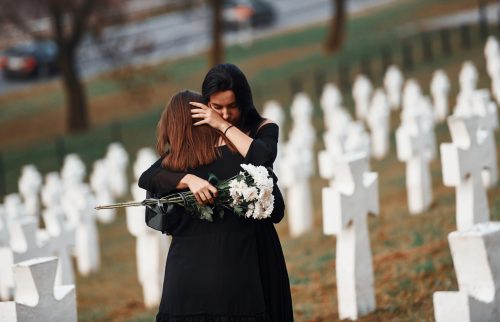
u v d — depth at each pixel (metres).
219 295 5.83
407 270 9.56
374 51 43.22
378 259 10.36
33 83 50.50
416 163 13.27
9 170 33.19
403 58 36.31
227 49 53.78
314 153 23.12
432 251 10.04
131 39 50.59
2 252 9.36
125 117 41.62
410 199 13.38
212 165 6.05
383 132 20.28
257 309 5.85
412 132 13.27
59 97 46.84
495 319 5.14
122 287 13.89
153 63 50.47
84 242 15.78
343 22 46.62
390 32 48.91
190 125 6.10
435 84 22.59
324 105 27.09
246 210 5.88
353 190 8.35
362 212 8.49
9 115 44.78
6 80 51.66
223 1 40.59
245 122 6.29
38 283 6.34
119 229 19.98
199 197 5.87
